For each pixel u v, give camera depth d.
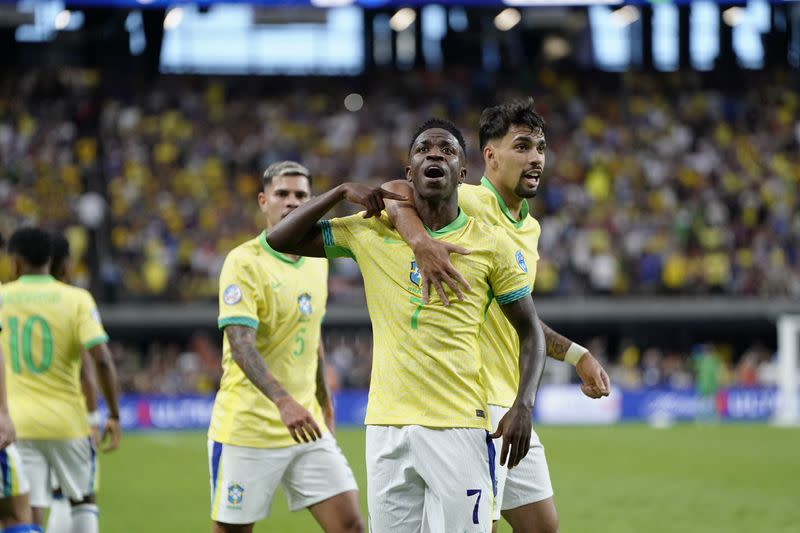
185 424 65.06
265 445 15.89
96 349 18.02
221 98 90.94
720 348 79.88
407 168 12.77
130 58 94.00
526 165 14.64
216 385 69.06
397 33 97.62
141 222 76.25
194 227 76.69
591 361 14.61
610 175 83.94
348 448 47.66
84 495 18.16
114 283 71.75
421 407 11.98
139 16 92.81
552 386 68.94
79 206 75.38
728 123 90.81
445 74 96.19
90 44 93.81
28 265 18.05
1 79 86.94
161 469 39.91
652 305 73.06
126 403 64.25
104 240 74.50
